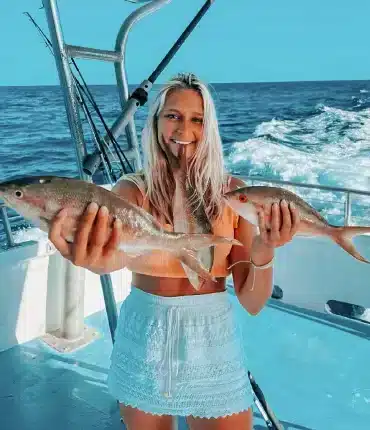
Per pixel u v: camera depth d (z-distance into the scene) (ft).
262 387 9.61
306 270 12.65
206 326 5.28
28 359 10.43
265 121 81.00
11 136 79.10
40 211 4.38
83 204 4.37
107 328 11.81
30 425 8.46
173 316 5.25
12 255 10.50
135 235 4.62
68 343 11.04
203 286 5.44
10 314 10.65
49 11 8.34
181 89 5.18
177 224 5.21
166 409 5.19
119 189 5.50
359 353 10.82
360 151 51.78
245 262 5.59
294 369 10.25
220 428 5.27
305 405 9.04
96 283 12.48
